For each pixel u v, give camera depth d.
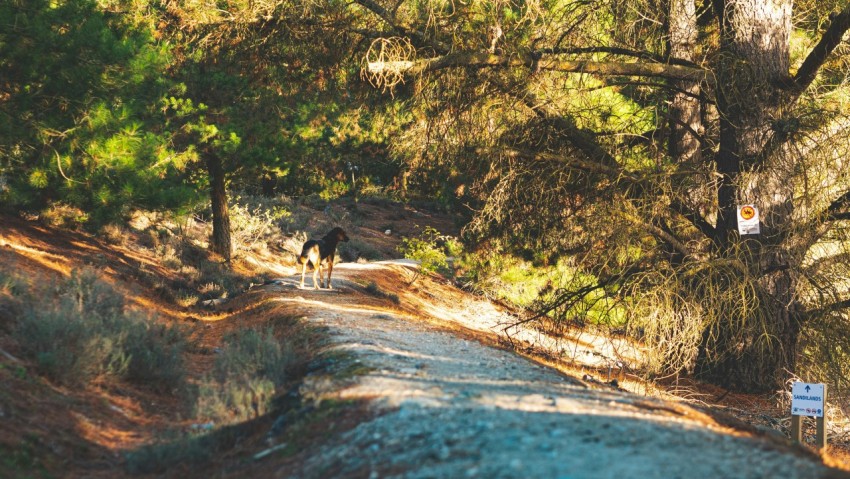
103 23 21.22
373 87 20.45
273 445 7.68
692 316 17.30
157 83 23.11
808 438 15.51
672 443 6.08
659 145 19.73
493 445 6.01
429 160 24.44
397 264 36.28
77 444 7.89
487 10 19.70
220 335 16.33
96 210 20.08
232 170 29.44
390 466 5.95
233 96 27.67
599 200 19.08
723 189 19.44
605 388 11.76
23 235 20.80
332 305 19.62
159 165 22.06
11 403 8.01
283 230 43.38
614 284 19.44
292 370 11.32
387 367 10.34
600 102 21.80
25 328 10.28
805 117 18.62
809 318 18.48
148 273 23.45
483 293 32.22
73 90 19.09
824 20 21.48
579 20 20.34
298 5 19.78
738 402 17.86
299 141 29.39
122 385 10.40
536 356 19.53
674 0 20.59
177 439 8.11
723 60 18.58
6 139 18.53
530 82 19.22
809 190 18.59
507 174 19.45
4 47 17.94
